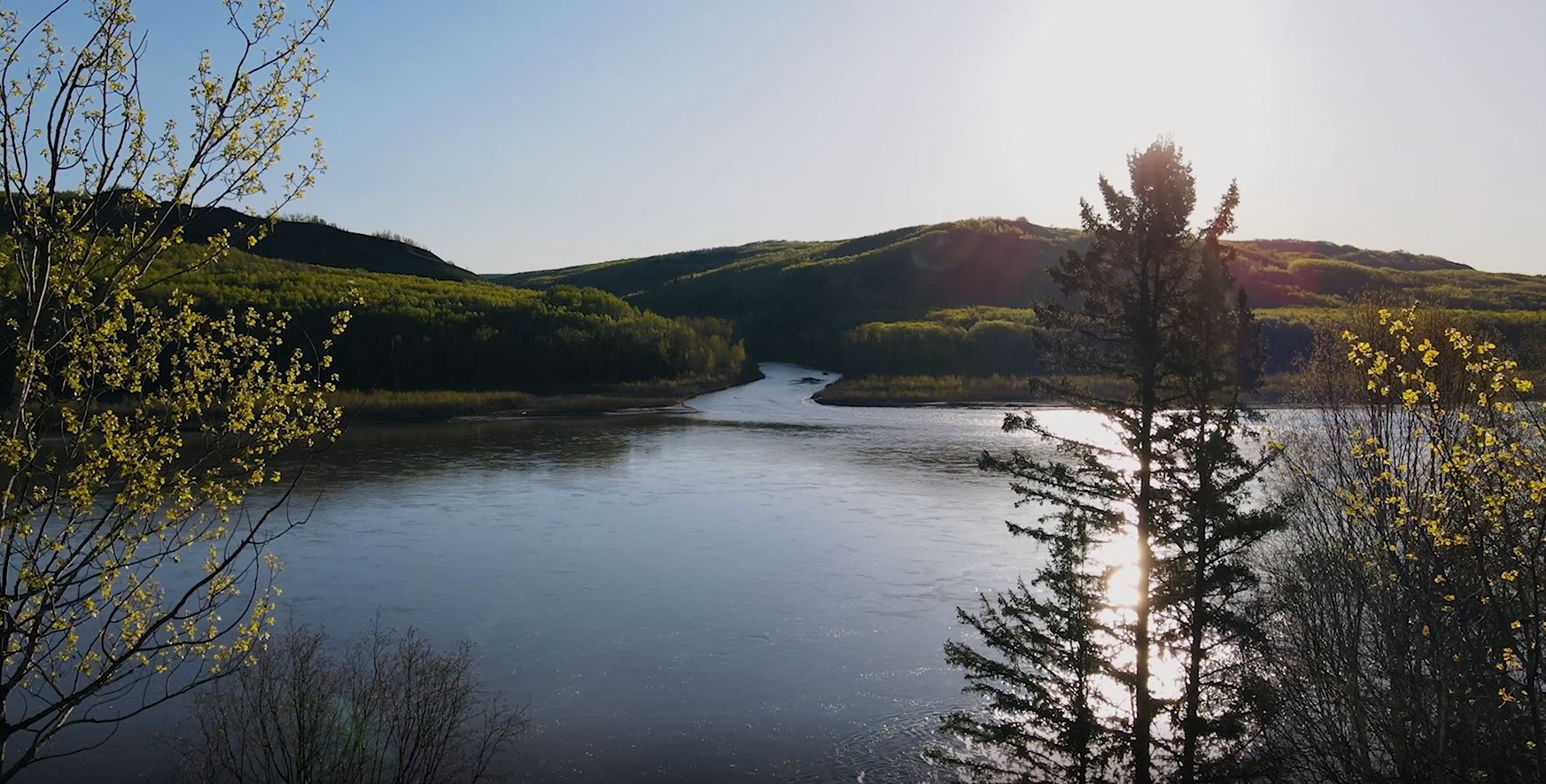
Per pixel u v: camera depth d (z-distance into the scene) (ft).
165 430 27.09
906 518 142.92
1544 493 28.22
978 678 73.05
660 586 107.96
